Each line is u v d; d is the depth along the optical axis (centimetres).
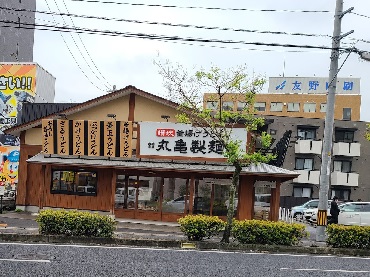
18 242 1388
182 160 2089
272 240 1546
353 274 1147
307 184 4334
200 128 2036
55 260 1116
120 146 2102
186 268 1098
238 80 1592
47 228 1472
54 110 2680
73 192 2209
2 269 980
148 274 1005
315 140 4300
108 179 2186
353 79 5747
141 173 2141
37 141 2309
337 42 1650
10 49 4616
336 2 1656
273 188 2069
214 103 1958
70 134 2141
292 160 4350
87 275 964
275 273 1098
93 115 2234
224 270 1101
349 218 2350
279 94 5719
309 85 5862
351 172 4294
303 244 1598
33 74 3256
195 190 2106
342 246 1570
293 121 4384
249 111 1678
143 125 2088
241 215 2052
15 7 4659
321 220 1678
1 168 3109
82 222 1481
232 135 1983
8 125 3200
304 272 1133
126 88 2177
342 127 4359
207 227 1542
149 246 1470
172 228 1984
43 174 2169
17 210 2222
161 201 2120
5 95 3247
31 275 940
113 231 1608
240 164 1571
